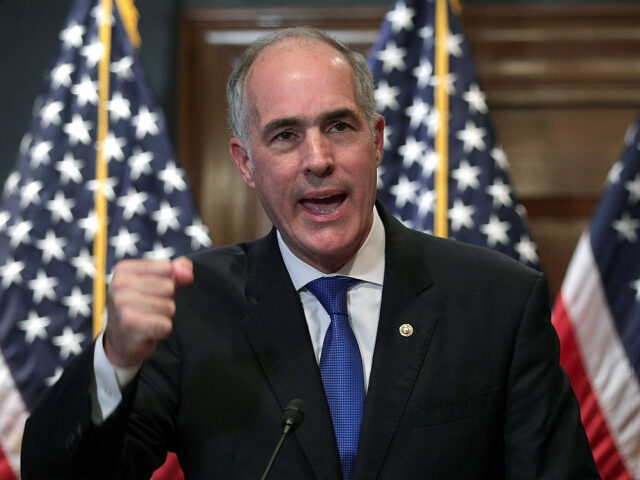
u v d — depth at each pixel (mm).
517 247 4656
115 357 2178
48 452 2246
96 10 5035
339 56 2549
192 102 5617
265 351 2531
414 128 4836
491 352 2512
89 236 4746
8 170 5473
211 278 2725
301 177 2471
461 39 4922
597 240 4543
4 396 4590
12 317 4652
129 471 2381
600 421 4414
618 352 4453
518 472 2414
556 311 4559
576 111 5422
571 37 5434
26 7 5586
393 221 2781
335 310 2592
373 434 2379
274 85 2500
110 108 4898
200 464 2453
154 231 4762
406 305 2572
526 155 5414
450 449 2391
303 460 2383
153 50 5562
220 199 5594
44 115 4887
